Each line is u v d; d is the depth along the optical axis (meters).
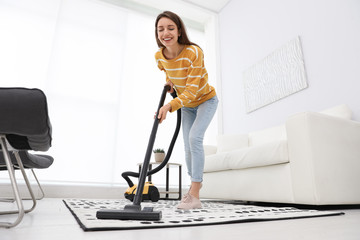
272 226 0.77
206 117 1.46
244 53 3.32
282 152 1.52
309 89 2.33
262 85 2.88
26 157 1.12
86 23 3.23
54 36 2.98
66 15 3.14
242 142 2.72
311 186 1.35
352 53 2.01
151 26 3.66
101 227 0.65
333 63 2.14
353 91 1.97
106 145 2.93
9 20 2.79
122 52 3.35
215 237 0.59
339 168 1.45
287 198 1.50
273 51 2.79
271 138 2.45
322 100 2.20
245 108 3.12
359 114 1.91
